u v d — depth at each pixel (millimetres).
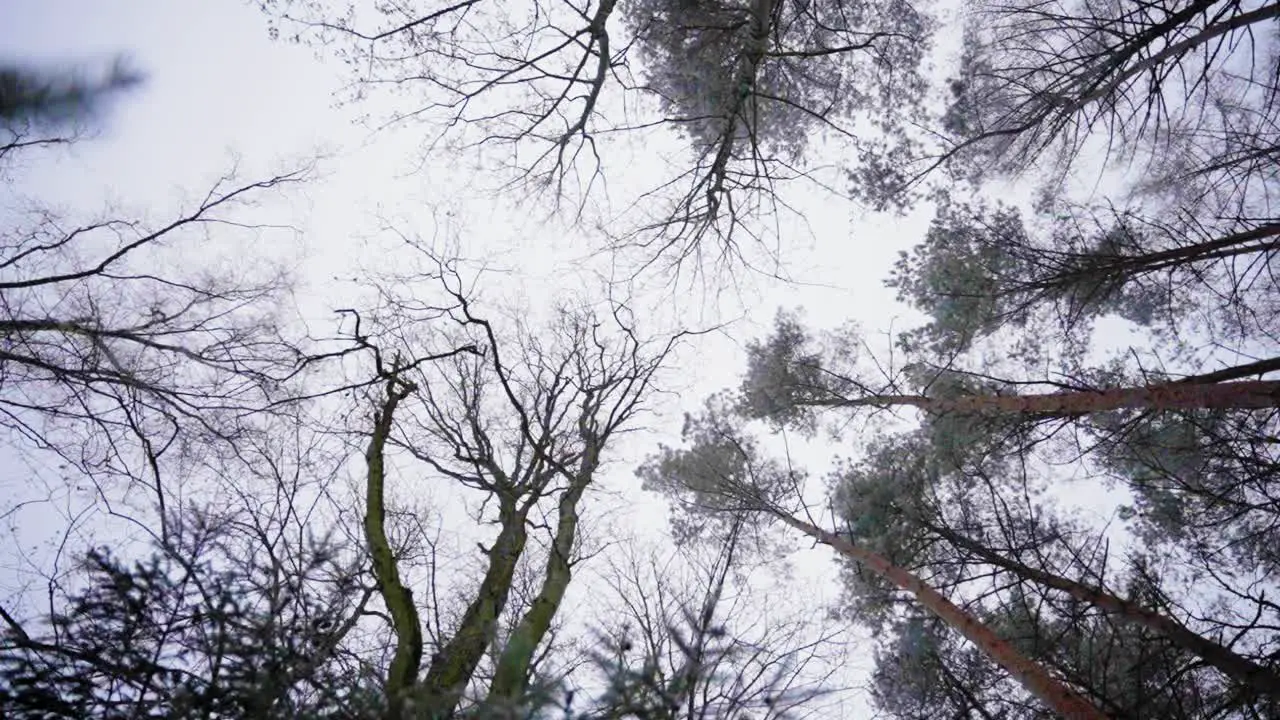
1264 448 7383
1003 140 10172
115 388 8688
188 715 3744
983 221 10305
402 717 4098
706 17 10398
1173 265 7969
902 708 8914
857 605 10492
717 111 11164
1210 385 6566
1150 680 6961
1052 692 5797
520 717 3857
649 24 10398
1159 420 8453
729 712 4887
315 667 4266
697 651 4609
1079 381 8008
